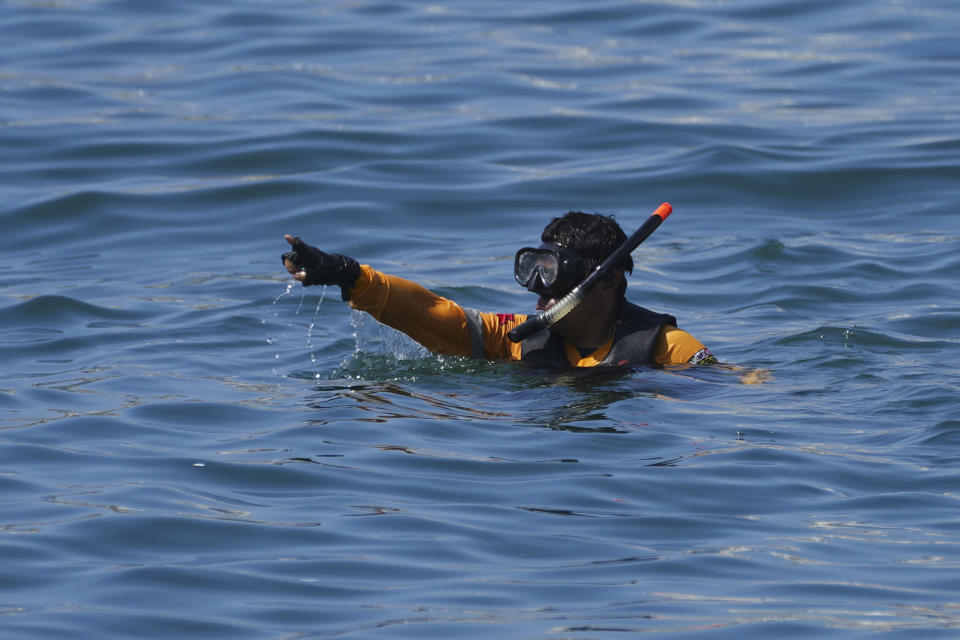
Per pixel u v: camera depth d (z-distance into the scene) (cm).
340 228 2716
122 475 1402
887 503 1339
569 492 1362
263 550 1224
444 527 1277
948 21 4291
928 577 1175
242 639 1062
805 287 2294
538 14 4522
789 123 3322
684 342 1802
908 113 3375
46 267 2497
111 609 1105
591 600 1134
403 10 4609
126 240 2658
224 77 3797
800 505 1338
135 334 2056
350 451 1470
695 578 1177
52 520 1278
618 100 3544
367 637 1064
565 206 2842
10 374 1833
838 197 2859
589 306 1777
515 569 1194
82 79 3803
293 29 4350
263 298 2272
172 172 3025
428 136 3256
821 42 4119
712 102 3522
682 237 2641
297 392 1714
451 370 1770
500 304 2275
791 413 1600
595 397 1648
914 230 2641
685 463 1438
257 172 3020
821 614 1105
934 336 2016
